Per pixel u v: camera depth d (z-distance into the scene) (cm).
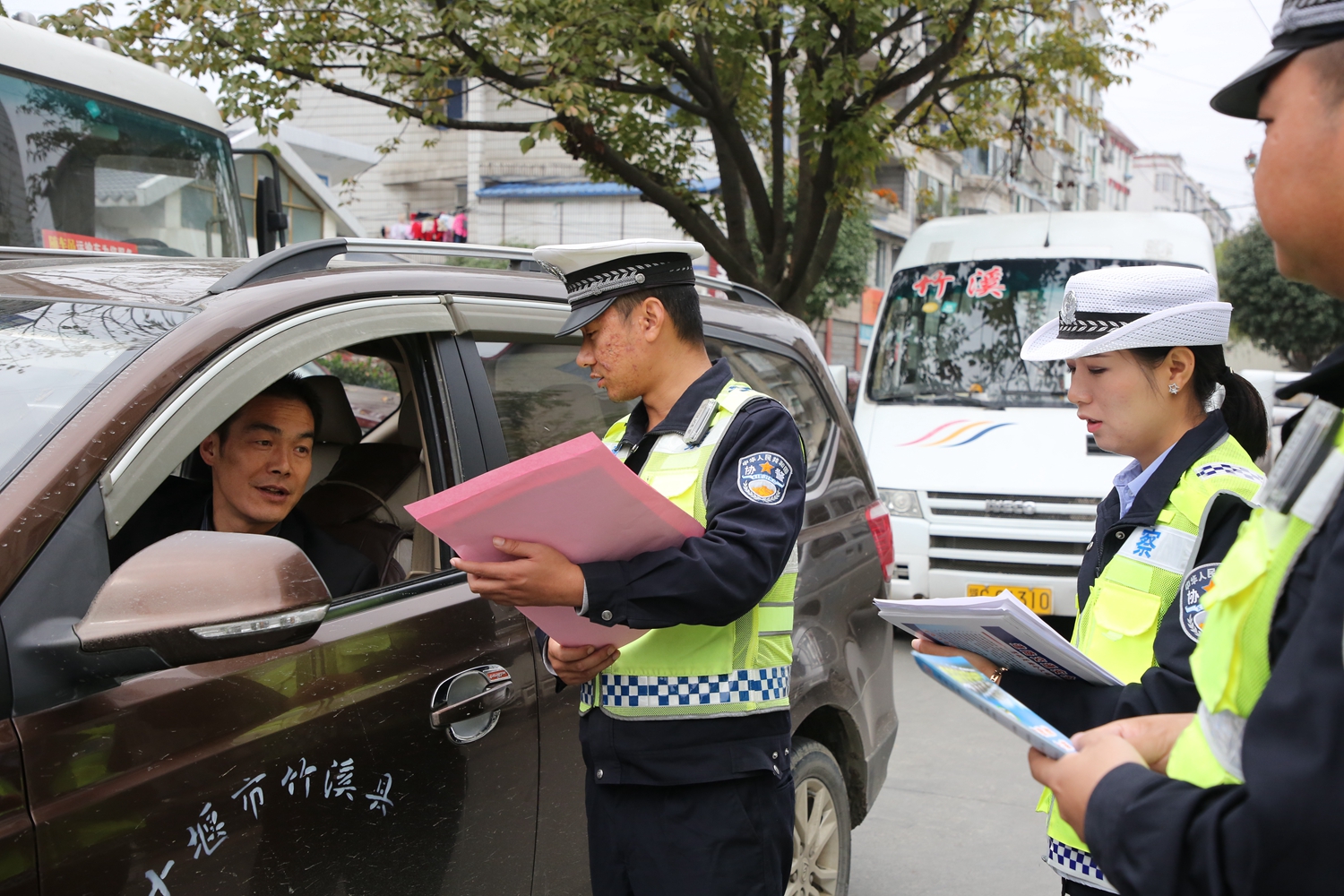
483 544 155
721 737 181
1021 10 1026
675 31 828
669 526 162
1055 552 620
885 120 920
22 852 141
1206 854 90
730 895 178
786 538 172
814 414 328
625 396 192
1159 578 160
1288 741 87
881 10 878
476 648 211
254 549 161
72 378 174
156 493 231
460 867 201
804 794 285
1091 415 177
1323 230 95
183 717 163
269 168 665
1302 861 85
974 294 717
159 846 155
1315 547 93
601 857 189
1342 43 92
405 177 2089
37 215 522
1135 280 173
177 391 175
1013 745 498
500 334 242
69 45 546
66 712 150
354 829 182
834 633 298
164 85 596
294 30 814
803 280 1009
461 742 203
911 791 444
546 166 2017
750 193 998
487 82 888
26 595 150
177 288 205
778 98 970
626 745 182
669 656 182
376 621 200
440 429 225
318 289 205
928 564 641
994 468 636
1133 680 159
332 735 182
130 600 151
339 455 272
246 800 167
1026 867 377
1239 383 177
